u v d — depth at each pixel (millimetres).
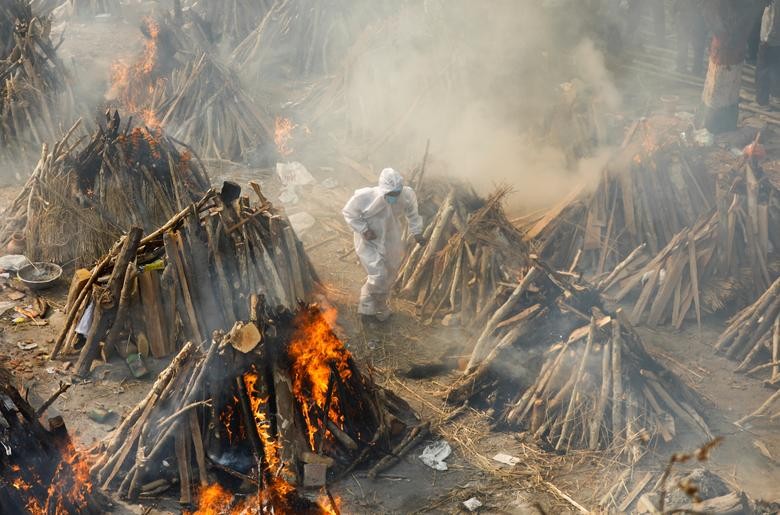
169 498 6688
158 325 8242
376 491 6953
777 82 15109
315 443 7062
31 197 10016
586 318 8031
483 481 7137
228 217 8594
